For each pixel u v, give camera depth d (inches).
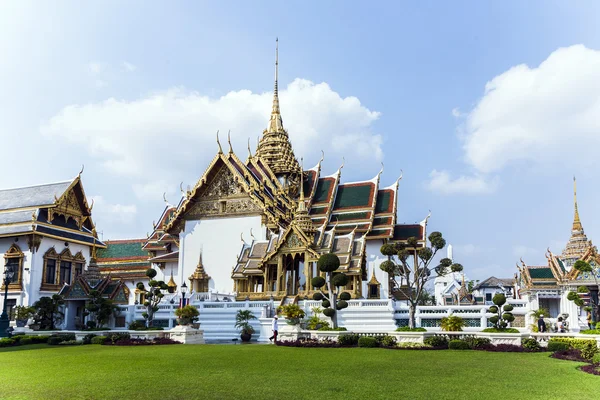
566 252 2332.7
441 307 1336.1
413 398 498.6
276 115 3026.6
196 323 1343.5
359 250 1771.7
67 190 2036.2
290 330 1141.7
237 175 2290.8
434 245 1185.4
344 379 610.5
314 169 2878.9
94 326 1412.4
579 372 669.9
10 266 1903.3
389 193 2768.2
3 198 2084.2
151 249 2770.7
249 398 498.9
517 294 2564.0
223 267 2263.8
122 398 503.8
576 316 1994.3
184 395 515.2
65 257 2022.6
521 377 626.5
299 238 1744.6
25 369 733.3
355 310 1402.6
